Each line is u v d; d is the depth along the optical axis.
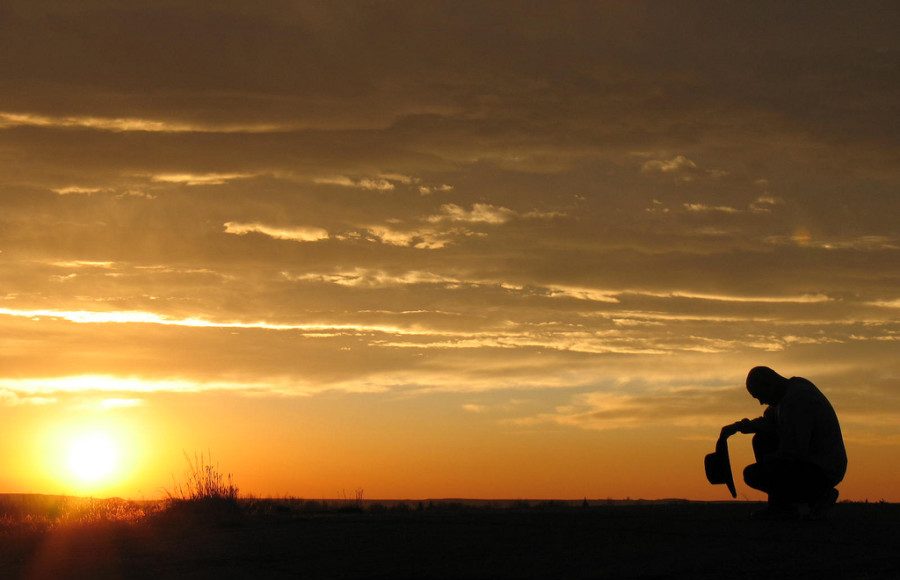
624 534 11.86
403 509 20.25
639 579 9.02
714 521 12.86
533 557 10.37
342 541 12.42
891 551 9.95
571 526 12.95
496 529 13.03
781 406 12.37
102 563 11.45
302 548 11.88
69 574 10.78
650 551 10.41
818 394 12.41
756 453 12.84
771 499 12.78
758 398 12.65
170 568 10.83
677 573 9.19
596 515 14.71
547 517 14.55
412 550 11.28
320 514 19.14
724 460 12.79
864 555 9.74
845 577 8.74
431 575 9.55
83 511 19.02
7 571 11.27
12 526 17.14
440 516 15.90
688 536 11.43
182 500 20.05
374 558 10.80
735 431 12.78
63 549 13.02
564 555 10.41
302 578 9.75
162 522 16.72
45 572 11.05
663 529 12.11
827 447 12.28
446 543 11.75
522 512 16.59
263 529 14.66
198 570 10.56
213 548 12.33
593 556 10.26
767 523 12.41
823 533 11.29
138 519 17.28
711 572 9.16
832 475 12.30
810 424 12.21
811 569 9.12
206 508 19.20
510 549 11.02
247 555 11.49
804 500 12.52
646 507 17.00
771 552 10.05
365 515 17.69
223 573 10.24
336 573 9.95
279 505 20.92
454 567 9.94
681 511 15.34
